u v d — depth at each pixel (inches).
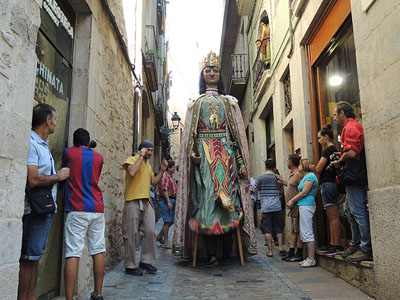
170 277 173.6
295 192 216.4
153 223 187.3
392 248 113.7
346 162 141.5
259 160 430.9
